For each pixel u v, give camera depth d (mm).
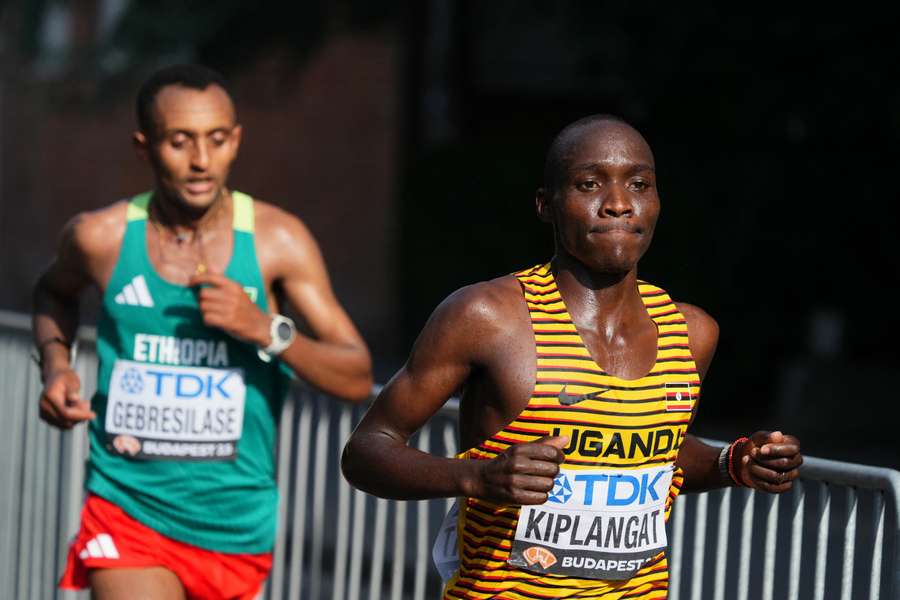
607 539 10047
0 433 21188
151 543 13961
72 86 53656
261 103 47812
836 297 44438
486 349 9898
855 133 40281
